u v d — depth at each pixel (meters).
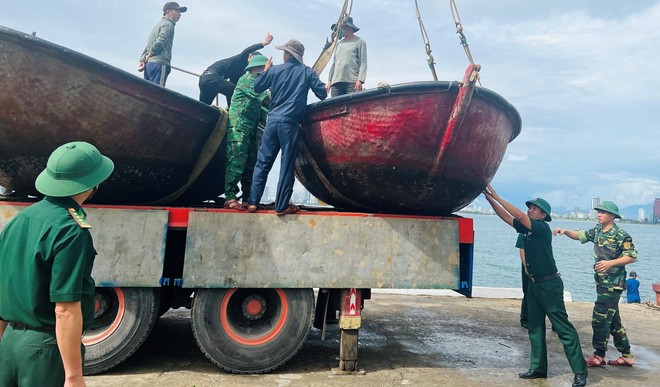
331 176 4.32
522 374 4.42
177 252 4.26
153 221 3.85
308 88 4.14
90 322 2.03
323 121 4.12
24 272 1.85
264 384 3.88
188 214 3.90
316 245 4.02
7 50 3.27
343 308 4.22
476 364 4.83
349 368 4.30
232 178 4.31
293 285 3.96
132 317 3.90
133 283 3.77
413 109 3.81
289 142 4.03
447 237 4.23
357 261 4.07
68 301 1.78
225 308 4.04
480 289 9.34
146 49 6.06
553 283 4.27
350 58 5.74
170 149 4.16
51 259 1.83
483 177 4.29
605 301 4.91
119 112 3.71
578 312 8.10
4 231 1.94
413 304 8.22
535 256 4.33
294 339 4.12
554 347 5.75
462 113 3.79
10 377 1.89
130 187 4.15
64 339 1.78
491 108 4.02
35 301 1.82
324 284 4.01
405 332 6.15
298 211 4.08
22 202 3.77
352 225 4.09
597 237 5.05
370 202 4.33
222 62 5.73
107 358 3.87
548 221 4.55
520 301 8.98
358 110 3.90
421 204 4.27
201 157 4.45
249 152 4.89
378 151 3.93
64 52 3.37
